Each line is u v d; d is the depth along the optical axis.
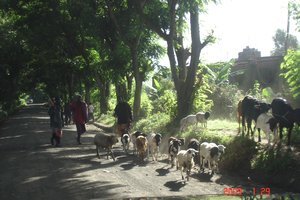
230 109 27.17
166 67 30.12
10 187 10.84
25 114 63.59
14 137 25.92
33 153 17.52
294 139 13.52
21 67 52.88
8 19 48.50
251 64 40.03
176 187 10.68
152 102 31.11
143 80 29.91
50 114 20.16
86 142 21.83
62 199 9.45
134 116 27.22
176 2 21.70
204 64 28.61
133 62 27.53
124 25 27.61
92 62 42.41
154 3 23.39
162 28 23.61
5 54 49.25
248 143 13.19
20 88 62.78
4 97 52.38
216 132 16.42
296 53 16.44
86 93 49.72
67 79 56.88
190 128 18.41
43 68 56.97
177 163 13.38
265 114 13.48
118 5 28.64
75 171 13.05
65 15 40.38
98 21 30.44
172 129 20.42
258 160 12.24
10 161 15.40
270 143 13.38
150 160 15.45
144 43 28.34
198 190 10.29
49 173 12.73
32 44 45.94
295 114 12.41
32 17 41.09
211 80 32.56
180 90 22.62
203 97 24.19
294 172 10.85
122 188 10.53
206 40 22.27
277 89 36.97
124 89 33.69
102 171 13.05
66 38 43.03
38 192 10.20
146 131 23.06
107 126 31.48
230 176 12.17
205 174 12.51
